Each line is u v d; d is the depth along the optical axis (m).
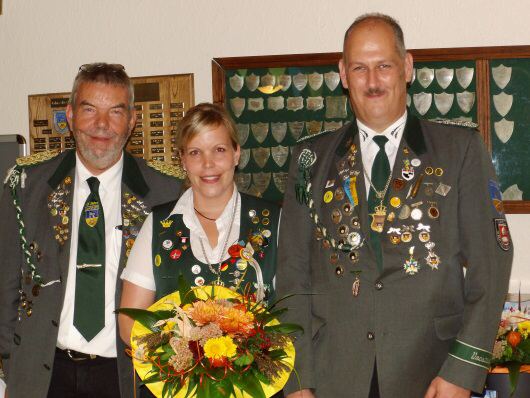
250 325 1.84
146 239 2.24
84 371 2.30
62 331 2.32
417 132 2.16
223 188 2.19
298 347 2.10
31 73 3.17
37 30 3.16
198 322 1.84
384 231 2.07
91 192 2.40
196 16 3.01
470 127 2.13
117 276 2.31
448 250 2.03
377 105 2.10
